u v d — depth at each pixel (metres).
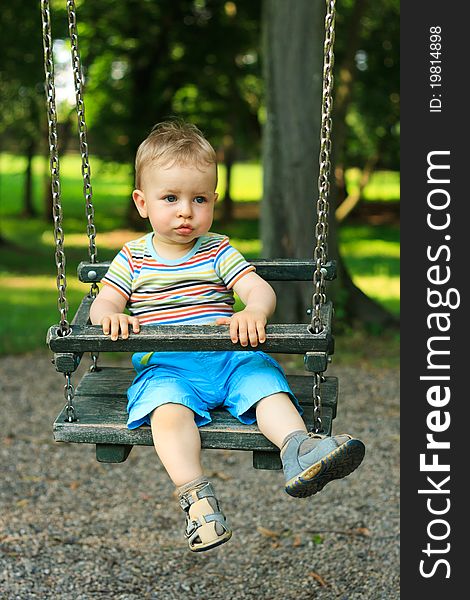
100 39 19.69
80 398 3.23
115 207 28.86
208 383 3.00
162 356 3.06
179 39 19.28
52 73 2.88
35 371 8.52
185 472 2.79
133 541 4.97
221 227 24.08
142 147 3.08
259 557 4.78
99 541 4.96
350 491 5.57
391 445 6.38
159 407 2.88
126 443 2.93
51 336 2.89
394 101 21.66
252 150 24.88
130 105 20.31
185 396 2.90
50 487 5.70
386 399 7.52
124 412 3.08
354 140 24.59
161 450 2.82
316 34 9.03
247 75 20.44
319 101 9.14
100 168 21.52
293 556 4.77
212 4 18.78
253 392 2.88
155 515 5.30
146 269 3.17
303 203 9.24
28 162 26.16
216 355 3.04
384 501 5.41
